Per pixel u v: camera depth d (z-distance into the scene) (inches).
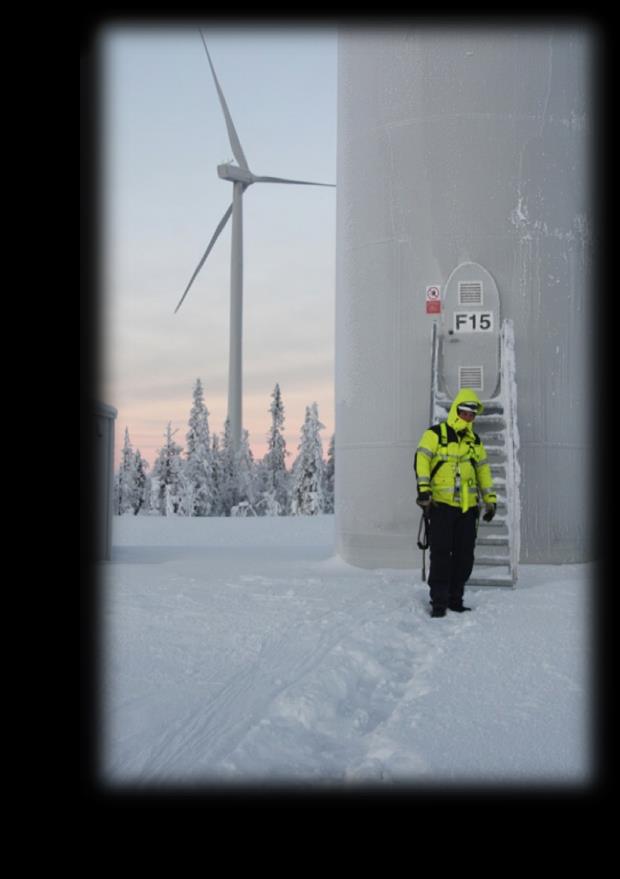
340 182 424.2
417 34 385.1
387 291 386.6
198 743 147.5
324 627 239.6
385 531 385.1
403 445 381.1
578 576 343.6
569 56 386.3
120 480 2650.1
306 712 165.9
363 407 393.1
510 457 328.8
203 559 470.9
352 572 377.1
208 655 209.0
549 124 380.8
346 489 403.9
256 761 141.5
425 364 378.3
